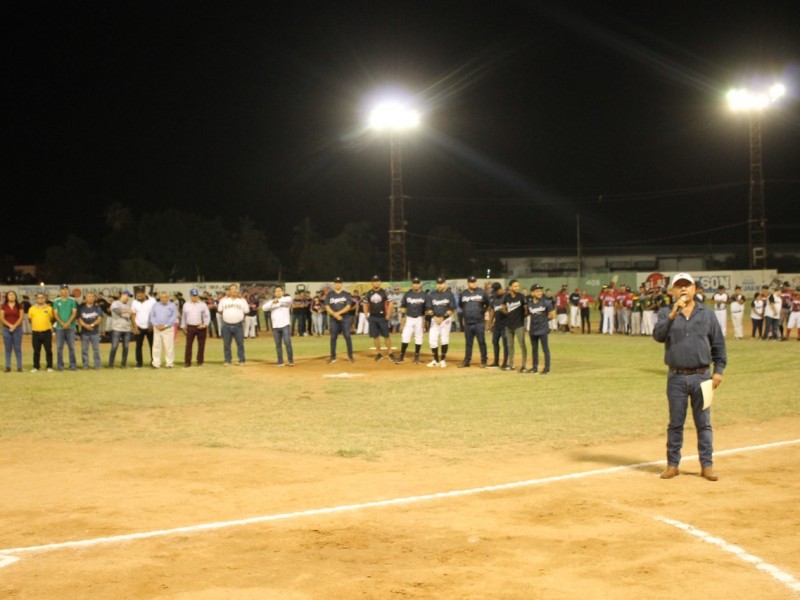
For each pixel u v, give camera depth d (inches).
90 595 200.5
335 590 202.1
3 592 203.0
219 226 2906.0
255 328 1359.5
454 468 346.3
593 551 229.9
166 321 813.2
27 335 1470.2
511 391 606.5
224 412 517.3
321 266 2942.9
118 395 600.4
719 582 204.4
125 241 2839.6
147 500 295.1
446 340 800.9
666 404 531.8
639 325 1289.4
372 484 317.4
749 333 1291.8
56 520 269.3
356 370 768.9
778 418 468.8
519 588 201.8
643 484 312.0
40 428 458.6
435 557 226.7
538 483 315.3
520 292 754.2
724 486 307.9
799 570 212.8
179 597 198.5
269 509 280.7
